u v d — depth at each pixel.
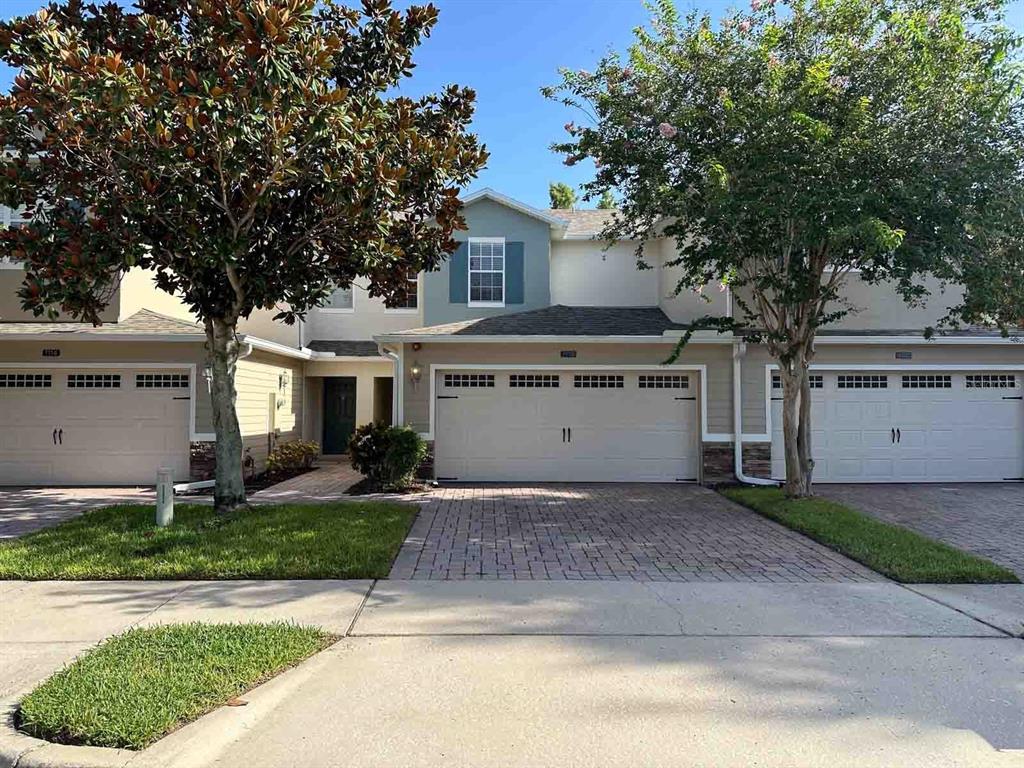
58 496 12.26
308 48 7.59
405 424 13.71
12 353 13.67
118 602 6.05
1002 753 3.64
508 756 3.58
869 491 13.02
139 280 15.07
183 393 13.83
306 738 3.75
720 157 9.95
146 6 9.02
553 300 17.38
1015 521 10.12
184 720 3.85
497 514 10.40
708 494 12.46
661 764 3.52
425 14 9.77
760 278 10.55
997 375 14.34
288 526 8.79
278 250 9.16
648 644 5.13
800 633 5.39
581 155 11.18
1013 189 9.15
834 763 3.54
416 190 9.22
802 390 11.51
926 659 4.88
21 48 7.59
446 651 4.97
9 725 3.84
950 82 9.52
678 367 13.90
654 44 10.64
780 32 9.87
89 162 8.02
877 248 9.11
